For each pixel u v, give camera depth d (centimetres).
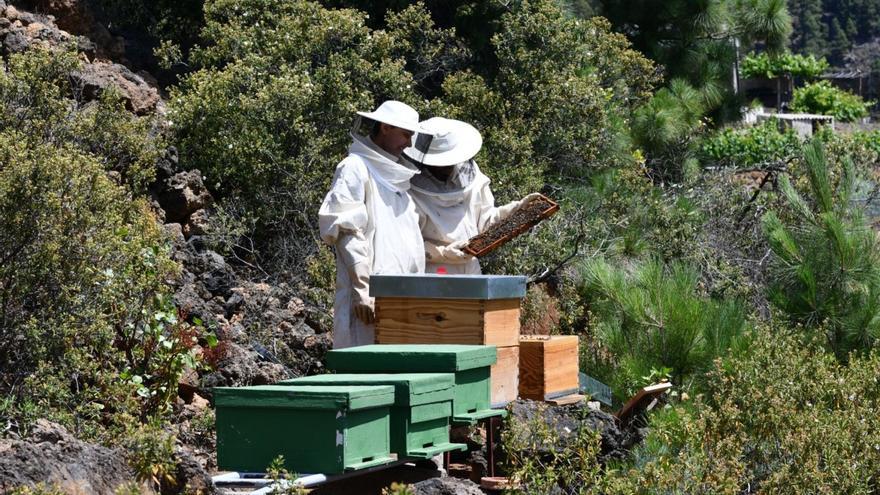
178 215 1205
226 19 1562
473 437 851
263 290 1176
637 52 1862
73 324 791
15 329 772
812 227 1308
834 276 1259
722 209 1684
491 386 752
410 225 897
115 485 574
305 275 1249
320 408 585
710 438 843
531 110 1590
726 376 1021
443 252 936
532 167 1474
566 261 1352
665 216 1495
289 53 1441
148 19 1773
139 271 857
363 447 601
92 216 812
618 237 1439
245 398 603
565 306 1322
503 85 1616
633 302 1143
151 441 596
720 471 758
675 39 2212
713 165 2152
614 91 1830
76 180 808
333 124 1370
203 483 611
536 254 1346
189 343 860
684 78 2175
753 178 1959
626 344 1143
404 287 764
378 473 680
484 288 741
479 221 965
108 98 1116
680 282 1202
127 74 1384
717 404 929
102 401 798
